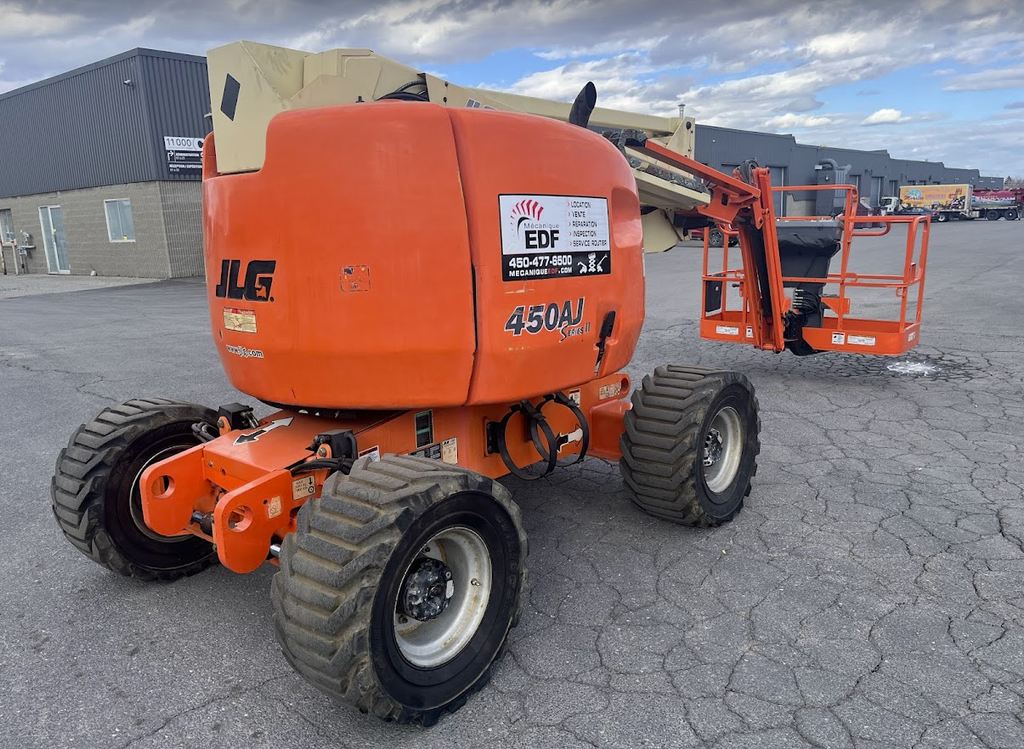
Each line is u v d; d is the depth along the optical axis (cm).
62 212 2744
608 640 337
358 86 354
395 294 302
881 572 392
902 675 305
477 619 300
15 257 3028
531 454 408
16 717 294
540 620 354
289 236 301
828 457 570
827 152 4997
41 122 2691
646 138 509
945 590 372
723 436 452
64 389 866
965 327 1095
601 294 367
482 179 309
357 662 253
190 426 405
